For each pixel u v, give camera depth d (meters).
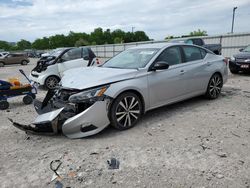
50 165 3.17
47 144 3.80
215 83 6.17
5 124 4.91
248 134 3.97
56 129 3.82
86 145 3.70
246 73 11.10
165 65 4.49
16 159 3.36
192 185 2.66
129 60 5.05
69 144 3.76
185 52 5.43
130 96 4.27
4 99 6.17
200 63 5.65
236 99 6.24
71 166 3.13
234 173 2.86
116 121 4.12
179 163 3.12
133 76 4.33
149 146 3.61
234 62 10.65
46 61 9.39
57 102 4.14
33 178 2.90
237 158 3.20
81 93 3.80
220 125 4.39
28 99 6.68
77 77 4.33
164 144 3.66
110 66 5.08
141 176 2.87
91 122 3.80
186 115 5.00
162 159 3.23
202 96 6.44
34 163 3.24
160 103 4.82
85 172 2.99
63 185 2.74
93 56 9.64
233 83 8.67
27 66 24.58
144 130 4.24
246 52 11.03
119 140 3.85
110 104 4.04
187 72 5.25
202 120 4.68
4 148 3.72
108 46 41.06
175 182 2.72
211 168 2.98
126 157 3.31
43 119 3.85
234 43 22.48
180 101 5.69
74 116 3.75
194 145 3.61
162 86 4.75
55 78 9.09
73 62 9.20
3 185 2.78
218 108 5.45
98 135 4.07
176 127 4.35
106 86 3.96
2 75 15.46
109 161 3.21
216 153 3.34
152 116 5.00
